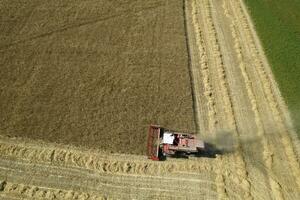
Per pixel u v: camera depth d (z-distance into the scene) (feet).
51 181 74.38
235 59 106.32
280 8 127.34
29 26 109.91
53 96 90.43
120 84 94.84
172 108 90.12
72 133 82.89
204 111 90.94
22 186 72.90
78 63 99.60
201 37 112.98
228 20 120.67
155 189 74.59
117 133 83.66
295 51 109.29
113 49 105.09
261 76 100.68
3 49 101.50
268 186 76.59
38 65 98.02
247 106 93.04
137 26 114.52
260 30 116.88
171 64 102.17
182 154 80.18
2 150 78.54
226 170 78.48
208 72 101.30
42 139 81.30
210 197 74.08
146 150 80.79
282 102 94.07
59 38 107.04
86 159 78.28
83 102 89.61
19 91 90.79
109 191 73.51
